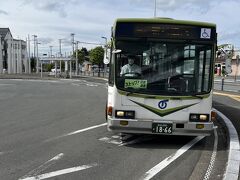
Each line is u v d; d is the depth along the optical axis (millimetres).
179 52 8781
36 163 7305
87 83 48094
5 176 6422
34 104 19141
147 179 6398
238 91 27875
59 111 16109
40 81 53250
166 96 8633
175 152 8492
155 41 8781
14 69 106562
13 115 14594
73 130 11125
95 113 15406
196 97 8656
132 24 8797
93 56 78562
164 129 8648
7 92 28562
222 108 16609
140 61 8766
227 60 17453
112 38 9148
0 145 8898
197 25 8766
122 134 10500
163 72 8742
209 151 8656
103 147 8844
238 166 7117
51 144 9094
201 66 8773
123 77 8750
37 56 99438
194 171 6949
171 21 8789
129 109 8711
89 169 6941
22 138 9805
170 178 6488
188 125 8633
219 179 6465
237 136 9961
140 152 8406
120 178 6414
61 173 6648
